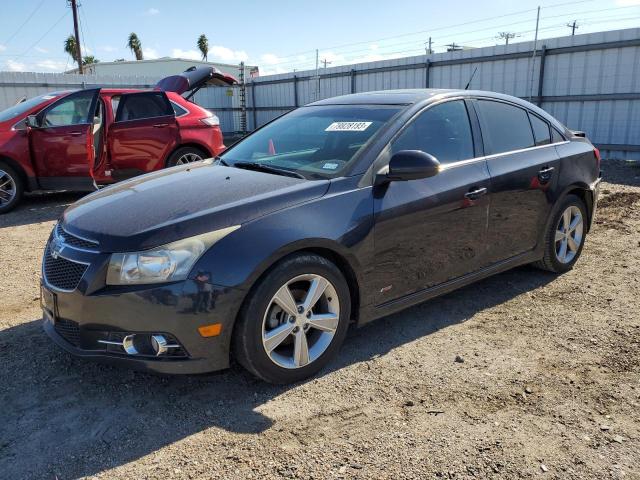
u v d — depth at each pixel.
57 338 2.97
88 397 2.95
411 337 3.63
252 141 4.24
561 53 12.52
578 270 4.94
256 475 2.32
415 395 2.93
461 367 3.23
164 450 2.50
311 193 3.09
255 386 3.04
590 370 3.18
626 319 3.87
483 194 3.82
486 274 4.05
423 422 2.69
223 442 2.55
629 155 11.72
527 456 2.43
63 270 2.89
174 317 2.64
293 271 2.90
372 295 3.31
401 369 3.21
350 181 3.23
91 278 2.71
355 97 4.29
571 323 3.83
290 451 2.48
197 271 2.66
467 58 14.41
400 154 3.20
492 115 4.18
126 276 2.67
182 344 2.68
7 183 7.81
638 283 4.57
